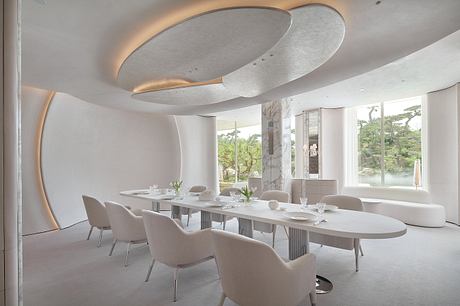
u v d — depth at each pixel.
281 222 2.49
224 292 1.94
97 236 4.73
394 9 2.31
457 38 3.63
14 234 1.40
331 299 2.51
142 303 2.45
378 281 2.89
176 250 2.49
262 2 2.36
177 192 4.61
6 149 1.37
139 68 3.35
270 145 6.19
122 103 5.61
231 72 3.48
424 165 6.54
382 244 4.23
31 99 4.79
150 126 7.02
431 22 2.51
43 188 4.97
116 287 2.77
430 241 4.40
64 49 3.07
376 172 7.52
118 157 6.50
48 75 3.90
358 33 2.72
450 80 5.37
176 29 2.37
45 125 4.93
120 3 2.23
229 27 2.35
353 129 7.92
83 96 5.05
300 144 8.94
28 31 2.65
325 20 2.32
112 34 2.75
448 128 5.82
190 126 8.02
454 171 5.70
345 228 2.19
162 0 2.22
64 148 5.38
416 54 4.15
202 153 8.27
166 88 4.18
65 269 3.25
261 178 6.36
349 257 3.62
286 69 3.46
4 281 1.34
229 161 10.43
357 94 6.39
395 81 5.44
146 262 3.48
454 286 2.78
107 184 6.29
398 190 6.57
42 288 2.75
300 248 2.82
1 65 1.35
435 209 5.37
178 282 2.88
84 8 2.29
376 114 7.55
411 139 6.93
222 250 1.82
